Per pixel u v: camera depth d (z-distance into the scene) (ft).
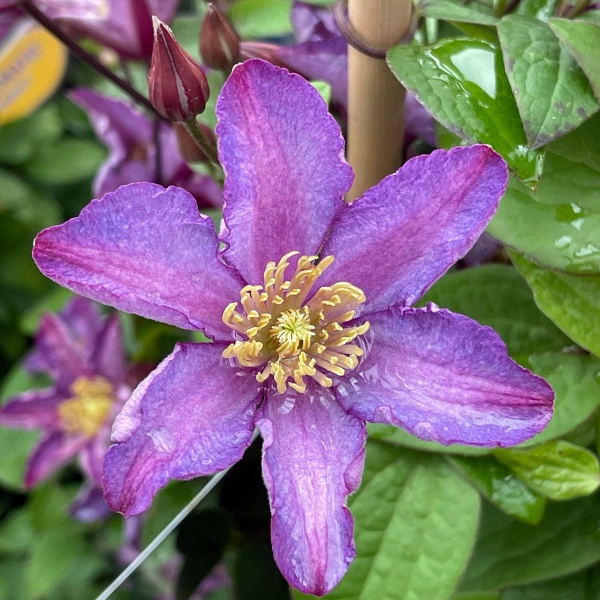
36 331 1.05
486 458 0.52
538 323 0.53
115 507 0.38
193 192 0.73
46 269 0.39
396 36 0.47
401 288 0.44
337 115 0.61
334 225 0.44
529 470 0.51
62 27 0.69
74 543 1.10
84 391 0.95
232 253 0.43
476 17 0.49
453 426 0.41
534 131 0.44
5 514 1.24
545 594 0.59
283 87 0.41
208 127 0.57
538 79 0.45
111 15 0.66
